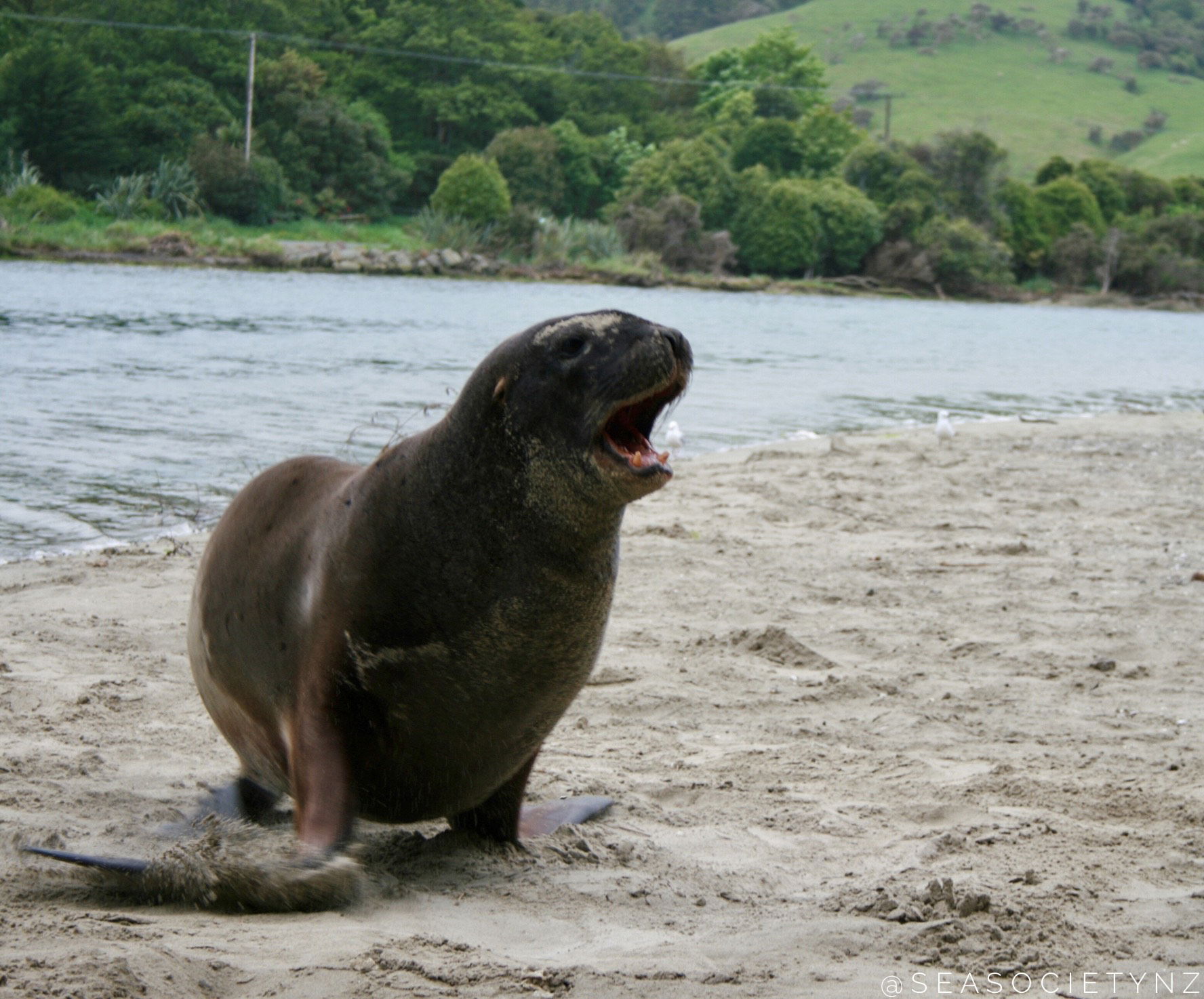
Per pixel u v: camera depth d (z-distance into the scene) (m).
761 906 7.14
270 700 7.53
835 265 177.12
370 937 6.14
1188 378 61.72
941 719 11.20
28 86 142.75
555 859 7.80
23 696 10.60
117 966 5.46
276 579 7.43
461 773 7.18
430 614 6.75
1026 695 11.99
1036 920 6.88
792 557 17.86
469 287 115.56
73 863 6.75
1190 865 7.99
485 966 5.86
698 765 9.89
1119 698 12.00
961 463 27.52
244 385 35.38
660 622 14.30
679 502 21.77
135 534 18.09
